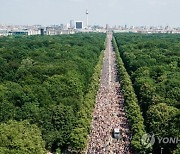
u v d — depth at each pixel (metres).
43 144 165.12
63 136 192.75
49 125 194.62
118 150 193.25
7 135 150.00
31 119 192.25
